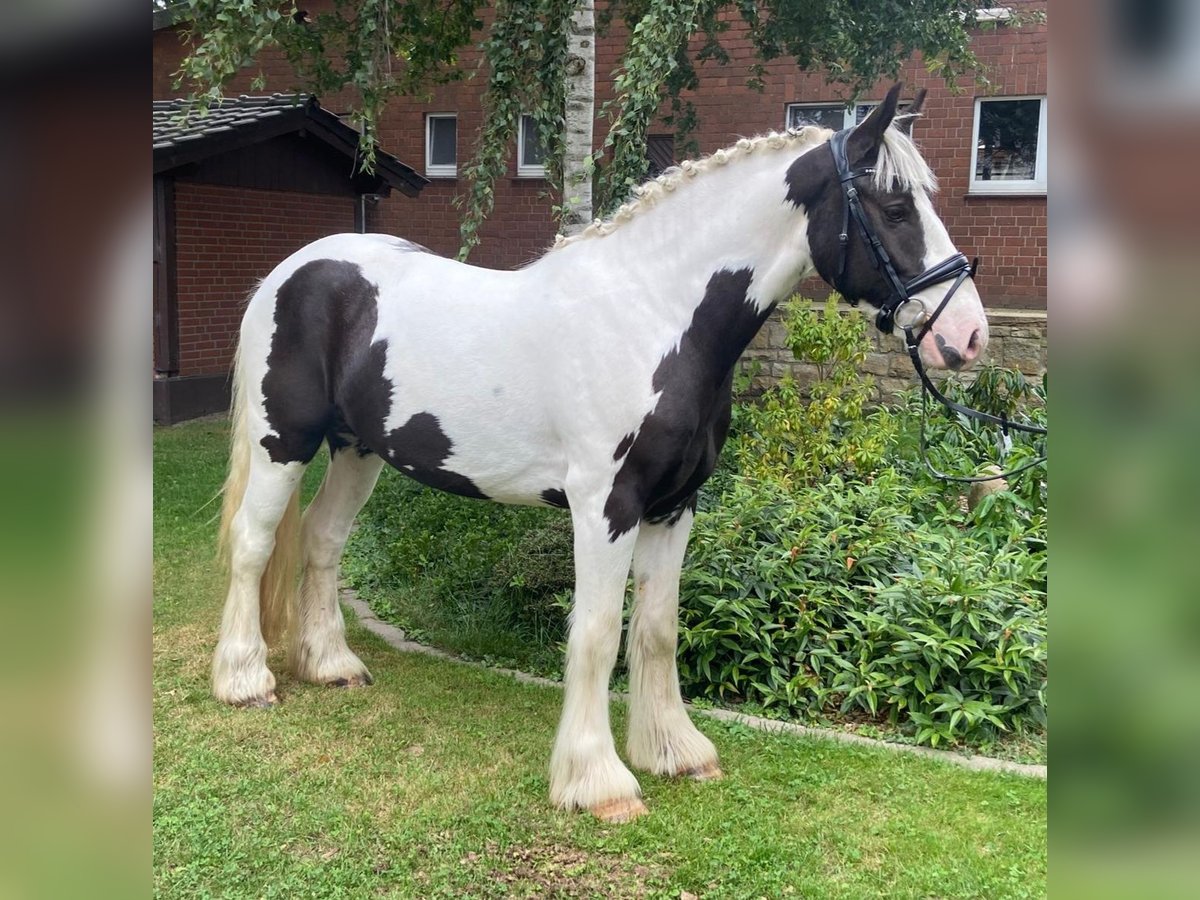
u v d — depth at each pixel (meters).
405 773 2.96
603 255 2.70
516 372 2.77
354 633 4.27
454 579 4.60
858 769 3.01
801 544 3.98
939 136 8.68
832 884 2.40
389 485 6.29
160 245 9.09
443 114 11.00
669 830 2.63
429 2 6.30
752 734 3.27
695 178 2.62
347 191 10.68
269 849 2.54
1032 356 7.50
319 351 3.20
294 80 11.57
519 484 2.86
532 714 3.42
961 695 3.31
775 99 9.08
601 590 2.64
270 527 3.39
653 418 2.54
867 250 2.45
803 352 5.50
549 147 4.73
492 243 10.84
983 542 4.57
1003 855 2.53
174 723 3.27
